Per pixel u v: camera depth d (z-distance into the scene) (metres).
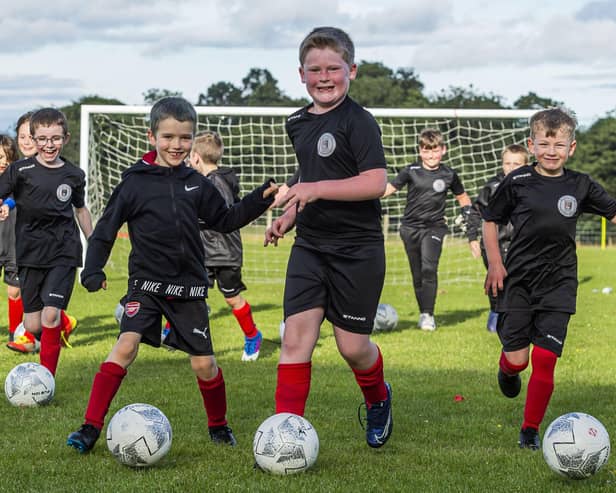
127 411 4.30
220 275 7.63
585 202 4.98
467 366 7.45
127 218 4.60
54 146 6.62
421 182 9.88
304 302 4.46
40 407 5.67
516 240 5.02
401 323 10.45
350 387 6.43
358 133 4.37
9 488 3.94
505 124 29.45
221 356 7.96
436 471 4.30
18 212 6.72
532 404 4.81
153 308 4.60
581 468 4.06
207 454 4.58
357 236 4.44
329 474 4.21
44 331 6.37
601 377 6.98
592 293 13.95
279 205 4.23
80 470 4.24
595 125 45.22
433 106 52.59
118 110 14.80
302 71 4.53
